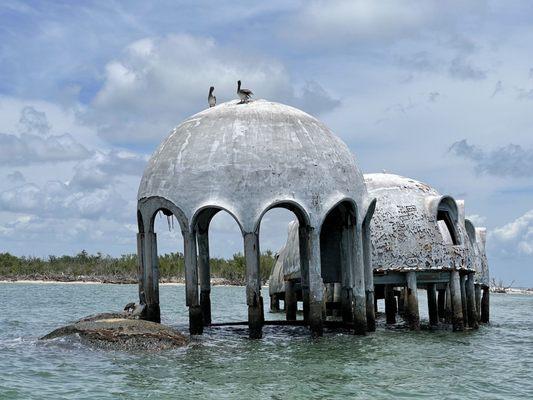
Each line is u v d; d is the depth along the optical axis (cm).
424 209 2988
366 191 2719
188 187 2467
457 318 2947
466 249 3031
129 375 1864
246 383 1794
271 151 2475
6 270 12081
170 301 5966
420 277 2942
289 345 2408
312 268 2502
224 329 2877
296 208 2514
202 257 3067
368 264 2728
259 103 2642
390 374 1952
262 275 10062
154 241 2609
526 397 1727
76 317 4000
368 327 2756
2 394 1653
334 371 1972
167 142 2620
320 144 2578
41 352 2159
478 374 1997
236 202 2430
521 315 4562
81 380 1803
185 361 2070
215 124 2545
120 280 11688
